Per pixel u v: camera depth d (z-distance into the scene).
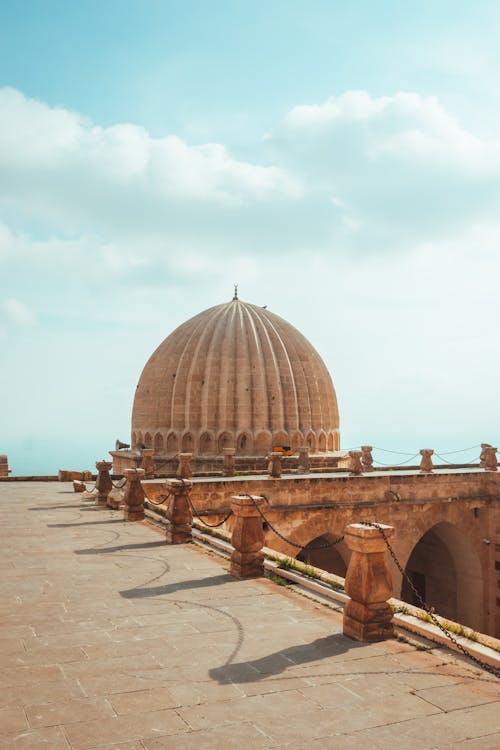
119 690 7.77
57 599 11.76
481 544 32.62
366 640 9.51
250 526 13.50
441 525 33.44
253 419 40.69
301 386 42.62
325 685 7.98
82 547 16.66
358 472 30.88
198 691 7.76
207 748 6.42
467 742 6.61
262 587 12.65
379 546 9.63
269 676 8.23
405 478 30.72
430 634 9.62
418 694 7.73
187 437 40.78
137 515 21.39
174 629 10.09
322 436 43.41
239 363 41.22
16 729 6.77
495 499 32.53
